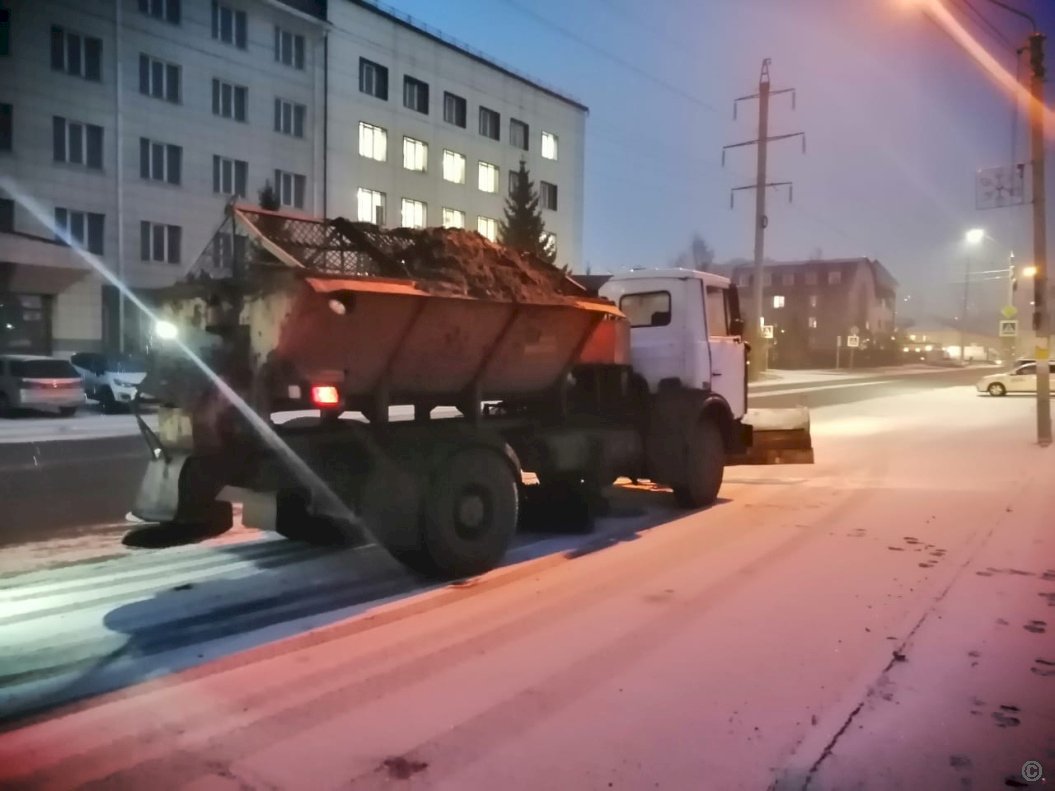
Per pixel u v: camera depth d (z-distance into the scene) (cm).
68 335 3231
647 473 931
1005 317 2417
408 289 643
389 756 379
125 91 3322
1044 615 576
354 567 709
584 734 399
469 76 4856
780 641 525
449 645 521
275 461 621
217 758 377
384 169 4362
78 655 502
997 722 413
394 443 669
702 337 955
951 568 701
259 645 520
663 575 682
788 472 1269
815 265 8450
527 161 5319
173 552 758
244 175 3741
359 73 4219
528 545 791
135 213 3378
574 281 866
